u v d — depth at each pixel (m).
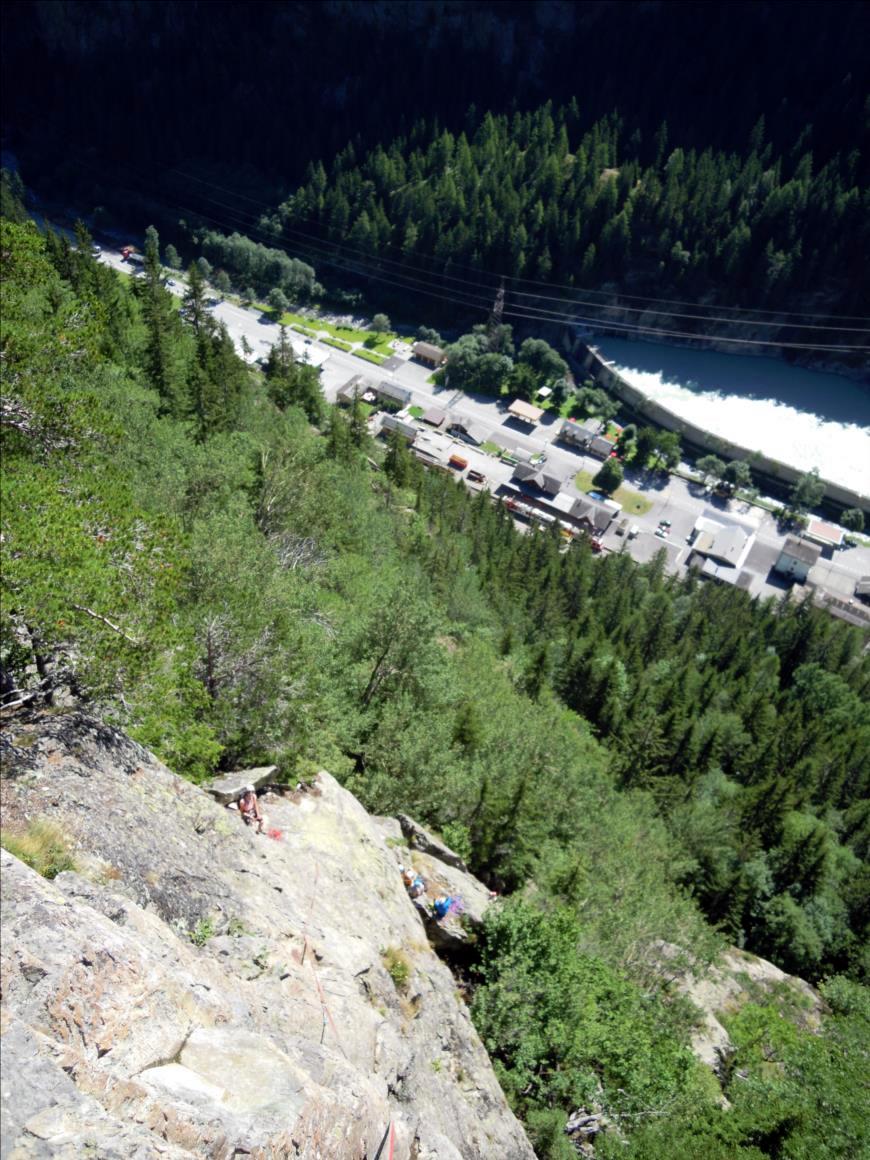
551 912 36.75
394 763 38.94
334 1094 14.94
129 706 20.83
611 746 83.06
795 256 193.75
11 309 24.64
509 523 137.25
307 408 128.00
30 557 19.03
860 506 169.25
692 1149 27.86
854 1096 33.03
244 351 183.00
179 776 21.73
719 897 68.50
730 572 155.00
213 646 28.55
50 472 22.64
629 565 138.75
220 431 75.06
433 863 32.09
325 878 24.48
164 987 14.02
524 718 54.69
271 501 52.50
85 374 51.34
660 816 72.06
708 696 104.81
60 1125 10.48
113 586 20.69
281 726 28.97
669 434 172.50
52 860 15.93
